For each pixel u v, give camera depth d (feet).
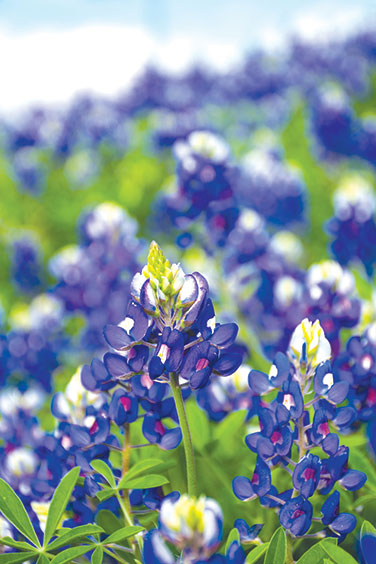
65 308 2.87
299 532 1.68
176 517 1.54
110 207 2.84
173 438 1.80
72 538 1.70
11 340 3.04
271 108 9.95
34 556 1.75
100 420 1.79
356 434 2.02
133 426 2.05
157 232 4.94
